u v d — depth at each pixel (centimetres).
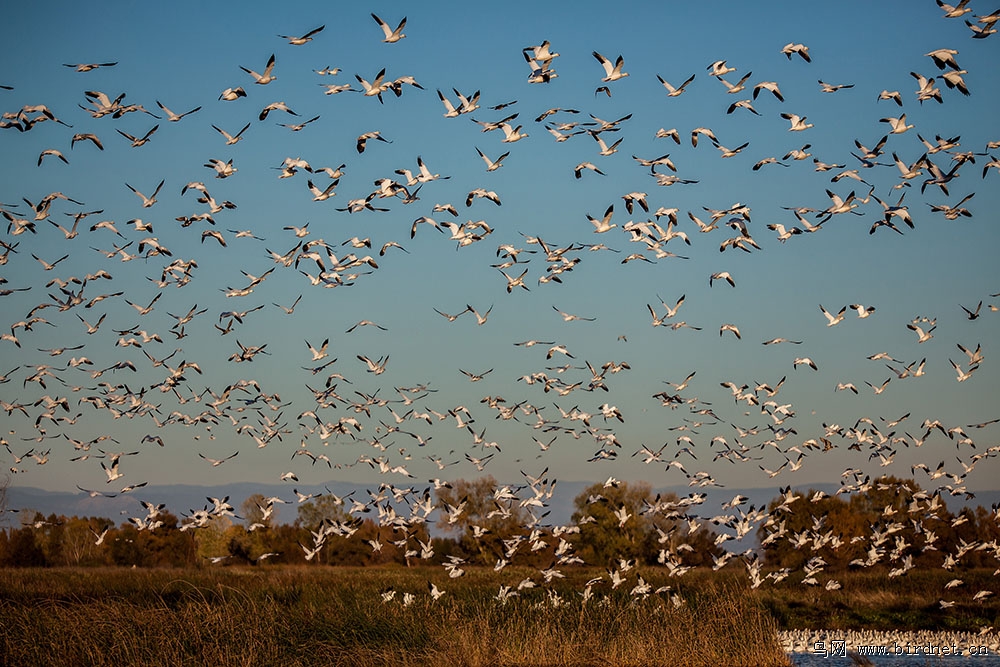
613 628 3500
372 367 3997
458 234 3569
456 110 3253
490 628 3375
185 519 3662
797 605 5191
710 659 3194
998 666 3753
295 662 3005
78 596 4516
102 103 3156
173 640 3056
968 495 4197
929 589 5694
